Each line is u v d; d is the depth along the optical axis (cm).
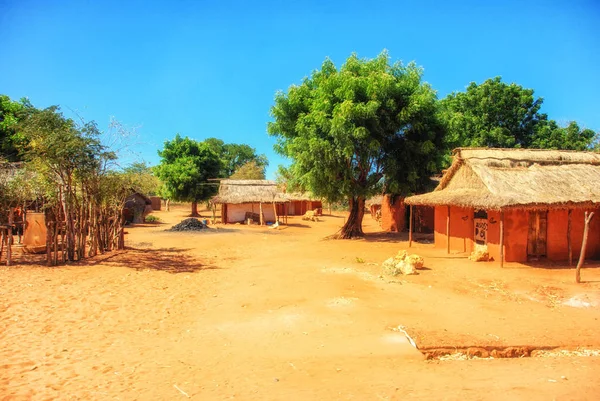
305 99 2319
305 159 2114
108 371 575
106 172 1636
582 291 1057
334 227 3525
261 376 566
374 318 827
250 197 3647
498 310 906
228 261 1641
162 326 805
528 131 3378
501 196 1362
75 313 855
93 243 1599
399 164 2258
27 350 642
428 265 1438
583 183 1519
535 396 502
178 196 4709
